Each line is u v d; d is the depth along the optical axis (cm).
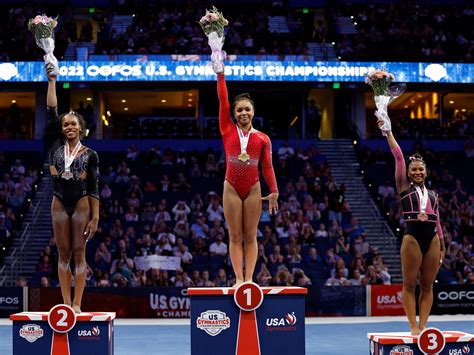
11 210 2562
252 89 3061
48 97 978
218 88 971
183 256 2222
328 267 2245
